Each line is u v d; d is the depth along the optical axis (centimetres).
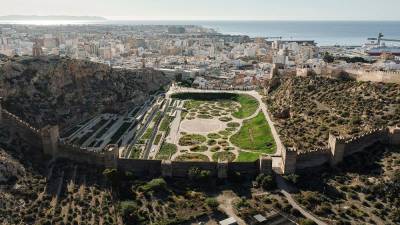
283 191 12138
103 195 11694
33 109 18225
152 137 18325
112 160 13350
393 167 12350
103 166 13450
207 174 12838
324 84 19712
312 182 12469
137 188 12338
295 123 17425
